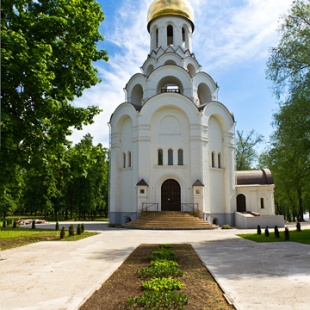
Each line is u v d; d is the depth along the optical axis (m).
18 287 8.55
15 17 15.15
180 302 6.80
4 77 13.14
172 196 35.16
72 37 16.55
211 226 30.95
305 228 31.73
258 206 37.47
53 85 16.72
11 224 40.62
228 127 38.50
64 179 18.67
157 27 41.25
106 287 8.60
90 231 27.47
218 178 37.09
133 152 35.97
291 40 21.69
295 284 8.71
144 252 14.97
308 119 19.97
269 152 23.19
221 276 9.72
